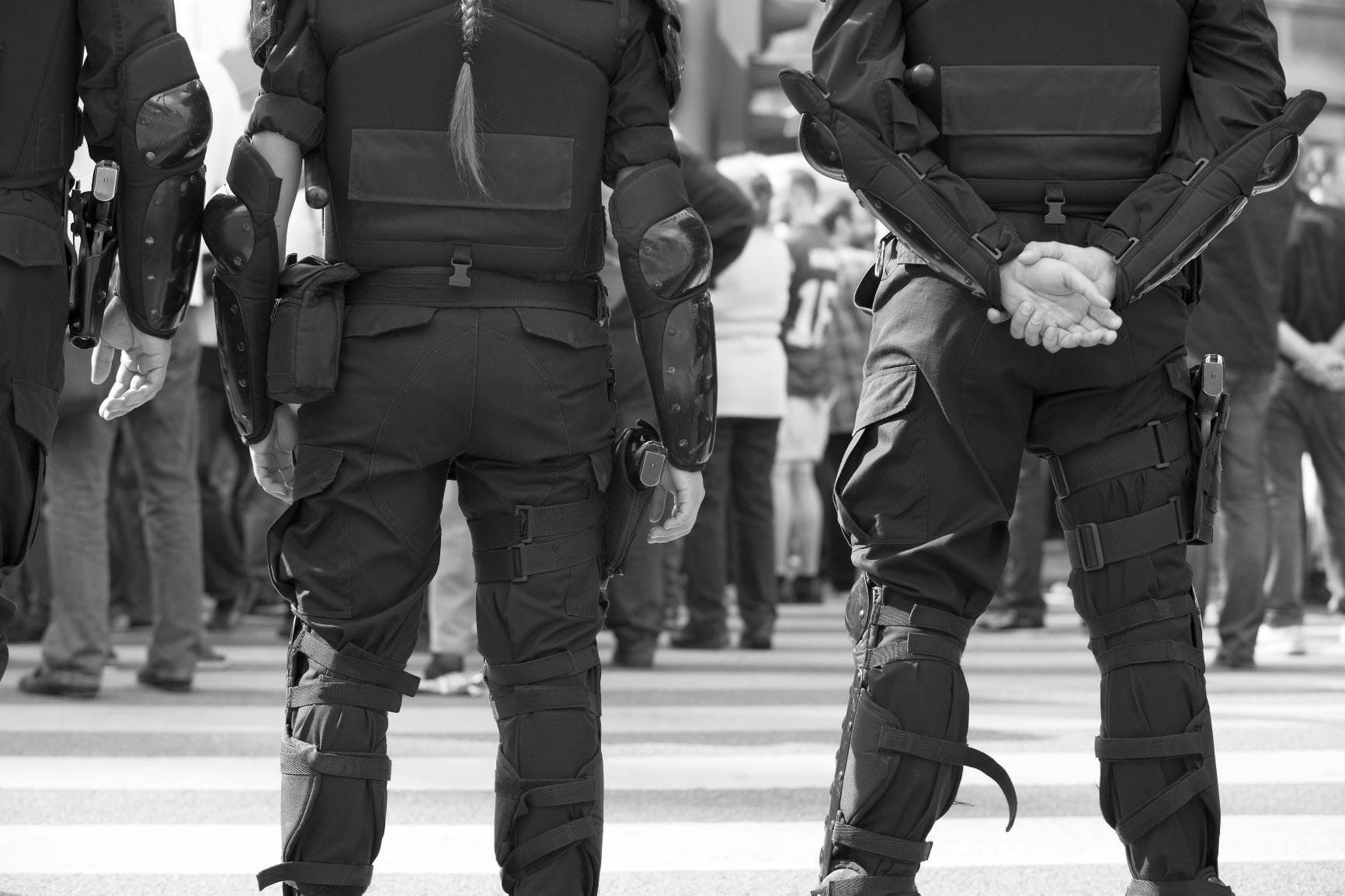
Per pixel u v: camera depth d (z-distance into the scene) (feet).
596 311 21.65
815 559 89.20
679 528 22.61
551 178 20.62
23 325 20.67
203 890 27.63
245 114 47.11
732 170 63.10
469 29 20.17
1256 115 21.49
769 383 63.31
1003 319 20.98
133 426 49.06
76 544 47.85
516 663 21.03
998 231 20.77
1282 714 47.55
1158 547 21.56
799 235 82.79
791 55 119.55
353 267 20.76
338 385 20.57
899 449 21.65
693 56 119.24
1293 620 62.95
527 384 20.52
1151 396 21.65
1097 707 49.11
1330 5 129.08
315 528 20.66
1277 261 54.39
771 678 55.93
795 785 37.14
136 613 70.08
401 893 27.76
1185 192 21.09
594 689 21.52
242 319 20.94
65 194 21.74
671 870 29.60
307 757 20.54
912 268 21.93
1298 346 61.52
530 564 20.92
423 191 20.39
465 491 21.49
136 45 21.57
